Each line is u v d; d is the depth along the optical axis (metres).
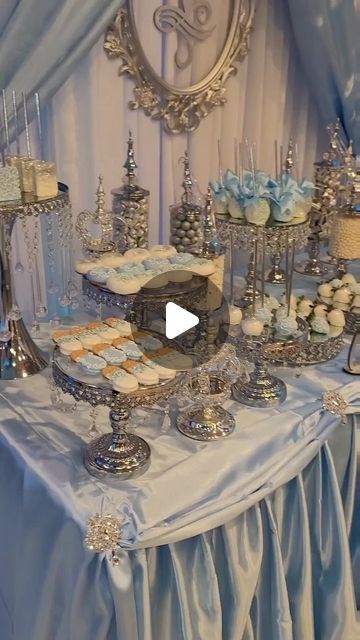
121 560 1.06
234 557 1.23
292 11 2.11
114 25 1.78
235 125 2.18
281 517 1.36
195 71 2.00
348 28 2.10
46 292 1.91
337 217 1.75
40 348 1.66
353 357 1.57
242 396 1.46
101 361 1.17
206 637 1.19
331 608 1.45
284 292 1.80
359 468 1.53
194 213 1.79
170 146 2.03
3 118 1.59
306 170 2.47
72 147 1.83
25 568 1.25
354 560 1.61
